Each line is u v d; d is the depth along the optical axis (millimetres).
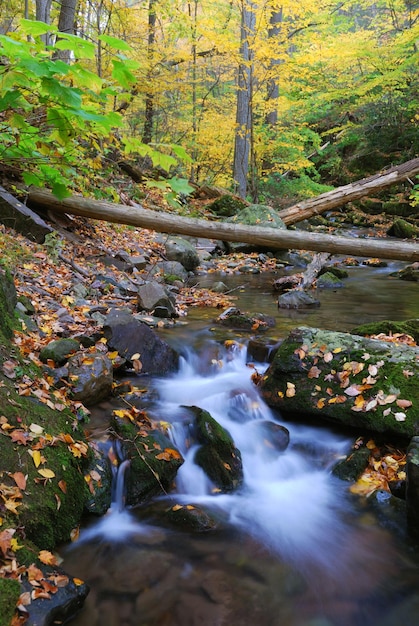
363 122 20719
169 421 3688
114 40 1918
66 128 2318
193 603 2439
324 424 4020
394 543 2912
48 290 5723
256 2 12641
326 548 2891
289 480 3596
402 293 8305
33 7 11539
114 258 7934
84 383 3775
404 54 16859
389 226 15969
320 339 4254
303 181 16266
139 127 16500
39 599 2143
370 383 3846
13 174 7676
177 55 13289
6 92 2076
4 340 3615
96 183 5484
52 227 7930
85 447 3090
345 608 2457
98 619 2303
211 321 6156
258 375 4605
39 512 2529
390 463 3512
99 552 2725
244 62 12234
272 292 8172
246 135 14469
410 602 2500
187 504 3242
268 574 2664
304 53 14133
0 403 2875
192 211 11820
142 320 5727
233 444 3641
